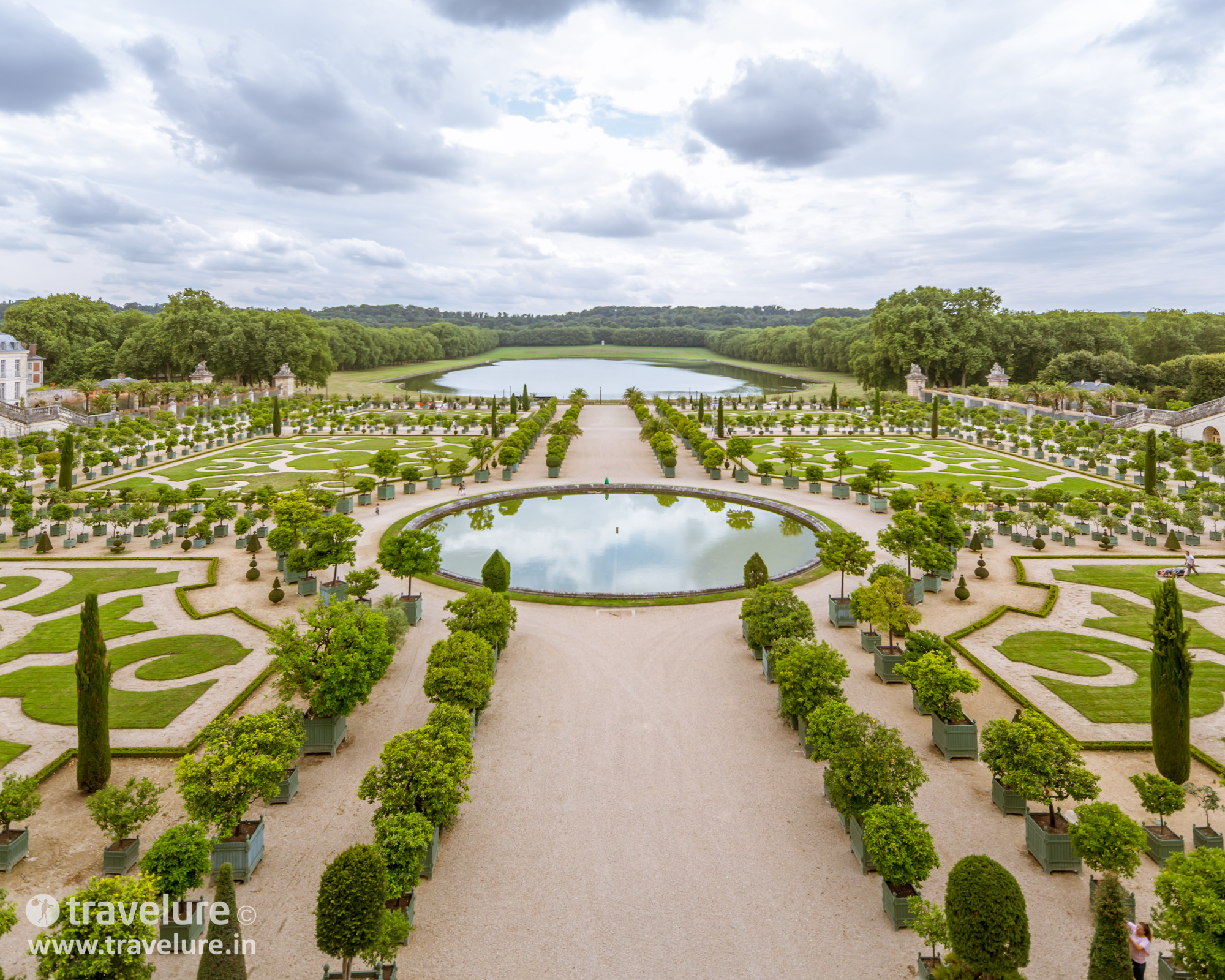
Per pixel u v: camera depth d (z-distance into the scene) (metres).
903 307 167.75
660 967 17.41
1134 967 16.95
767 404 160.12
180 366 166.25
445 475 79.94
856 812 20.91
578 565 51.69
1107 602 43.12
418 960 17.50
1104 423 110.62
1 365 121.62
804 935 18.41
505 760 26.58
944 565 41.88
